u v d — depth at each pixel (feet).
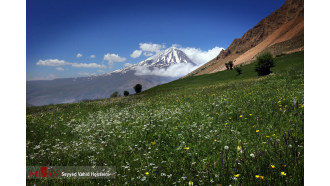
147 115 32.01
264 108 25.12
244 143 14.96
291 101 25.32
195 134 18.97
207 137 17.39
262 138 15.88
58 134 27.45
